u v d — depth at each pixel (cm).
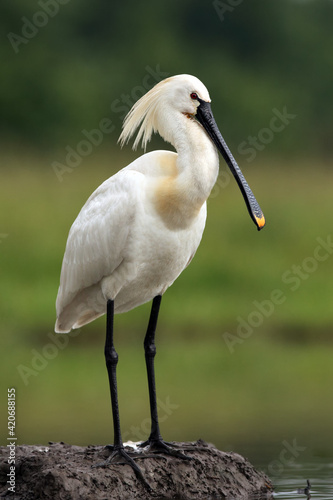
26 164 2519
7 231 1962
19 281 1828
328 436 1099
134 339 1688
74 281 952
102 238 916
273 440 1080
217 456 905
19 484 856
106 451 887
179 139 912
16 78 3114
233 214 2122
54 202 2111
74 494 823
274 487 914
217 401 1281
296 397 1307
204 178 899
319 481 932
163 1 3547
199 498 869
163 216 897
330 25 3697
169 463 879
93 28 3416
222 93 3256
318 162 2736
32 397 1329
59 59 3244
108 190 926
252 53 3503
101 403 1292
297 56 3522
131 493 845
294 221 2086
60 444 944
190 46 3459
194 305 1788
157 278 927
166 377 1435
